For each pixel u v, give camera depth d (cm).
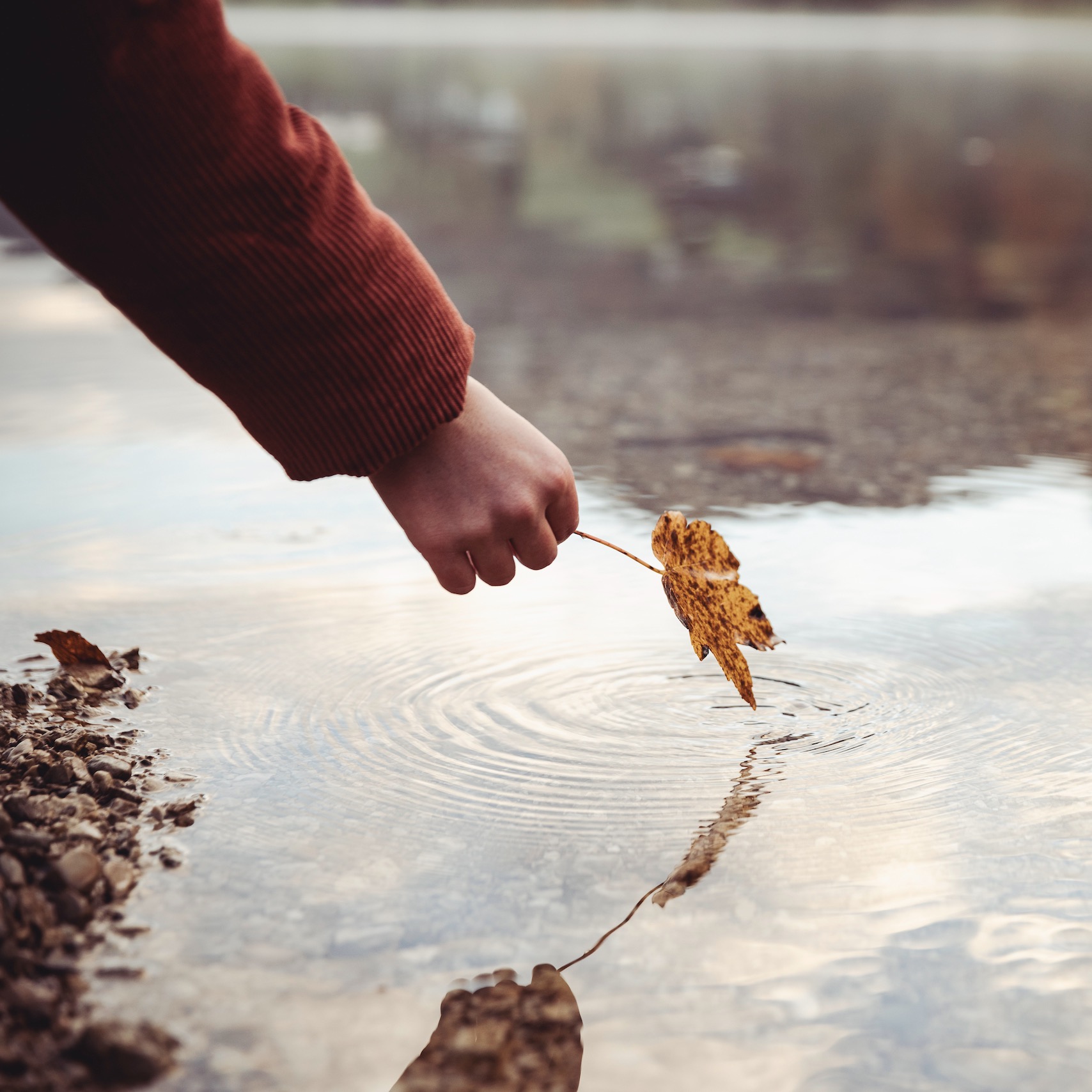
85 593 246
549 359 466
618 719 191
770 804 164
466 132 1140
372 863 150
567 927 137
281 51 1794
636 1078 114
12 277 627
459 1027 120
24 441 362
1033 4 3259
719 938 134
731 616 174
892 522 289
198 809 163
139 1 122
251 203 129
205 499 311
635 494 312
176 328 134
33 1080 112
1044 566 258
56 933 134
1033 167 986
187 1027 120
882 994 125
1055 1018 121
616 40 2242
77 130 124
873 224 788
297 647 219
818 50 2047
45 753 171
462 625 229
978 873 147
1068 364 452
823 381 431
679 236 754
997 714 192
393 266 138
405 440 140
